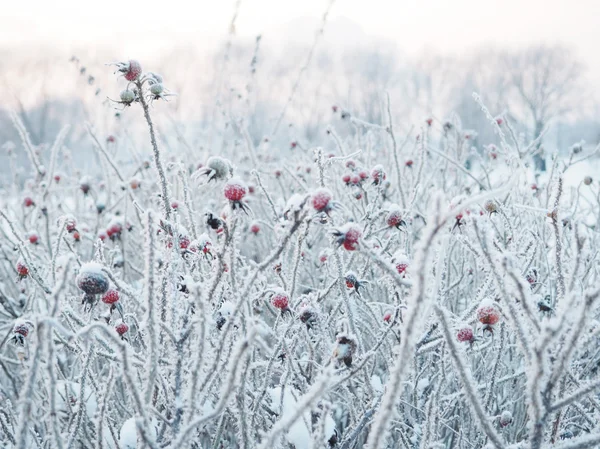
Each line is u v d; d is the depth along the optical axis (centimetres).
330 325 105
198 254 88
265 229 164
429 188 171
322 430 74
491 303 83
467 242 88
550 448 75
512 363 106
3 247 148
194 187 173
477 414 75
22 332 88
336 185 156
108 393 77
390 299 113
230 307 84
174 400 79
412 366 93
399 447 99
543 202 133
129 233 161
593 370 100
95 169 261
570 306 71
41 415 97
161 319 83
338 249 89
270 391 93
